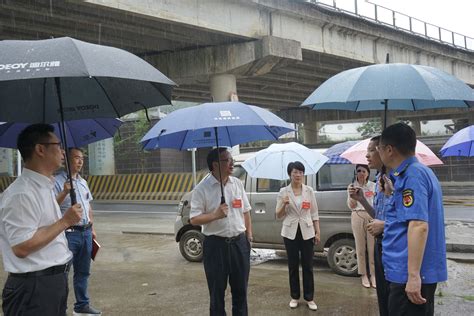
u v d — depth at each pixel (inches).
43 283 116.1
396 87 126.6
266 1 618.8
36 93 129.8
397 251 117.0
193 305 228.2
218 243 172.2
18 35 555.5
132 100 135.9
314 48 707.4
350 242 281.1
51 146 118.1
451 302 225.0
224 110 155.9
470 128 193.0
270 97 1151.0
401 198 117.0
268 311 215.6
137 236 463.8
